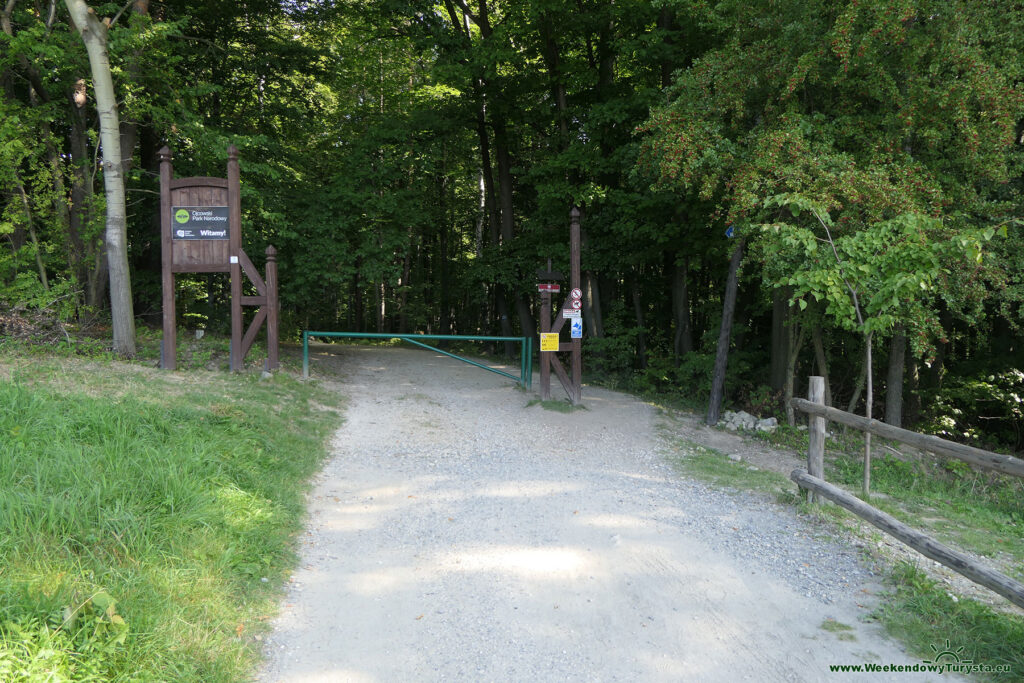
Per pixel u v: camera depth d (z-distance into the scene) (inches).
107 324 503.8
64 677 114.3
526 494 262.4
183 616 145.5
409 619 164.1
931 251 265.9
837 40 360.8
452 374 600.1
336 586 181.2
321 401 426.6
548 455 340.5
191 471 215.5
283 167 666.2
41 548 149.1
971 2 373.7
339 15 740.7
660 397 583.8
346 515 236.5
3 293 400.2
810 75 405.4
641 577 187.8
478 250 1054.4
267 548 191.6
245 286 788.0
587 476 296.2
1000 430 598.9
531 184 824.9
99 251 498.6
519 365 724.0
